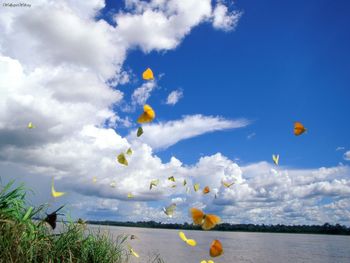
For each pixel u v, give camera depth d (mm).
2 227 872
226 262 4105
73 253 1037
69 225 1103
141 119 993
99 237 1155
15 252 835
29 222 966
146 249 4953
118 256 1196
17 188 994
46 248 937
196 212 833
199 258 4230
